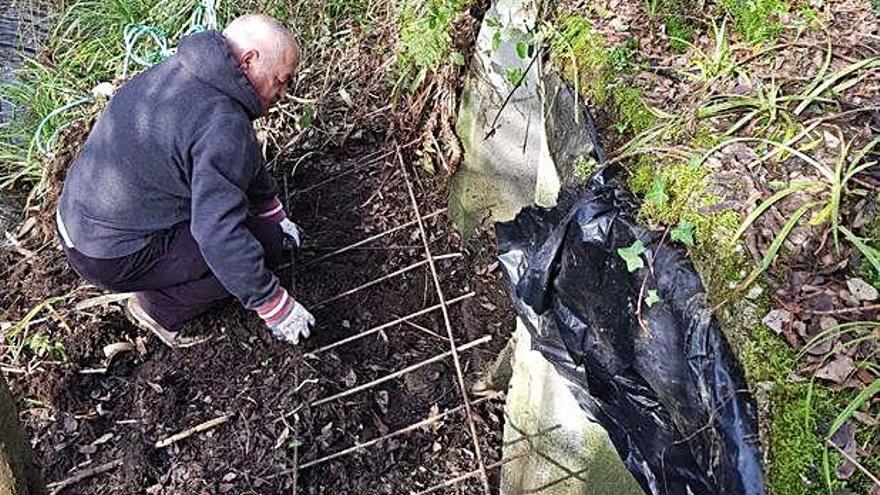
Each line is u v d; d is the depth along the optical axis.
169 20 3.88
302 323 2.57
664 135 1.84
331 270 2.91
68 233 2.46
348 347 2.71
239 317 2.73
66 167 3.24
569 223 1.86
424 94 3.15
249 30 2.31
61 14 4.41
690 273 1.62
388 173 3.18
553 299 1.92
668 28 2.16
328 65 3.45
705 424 1.49
